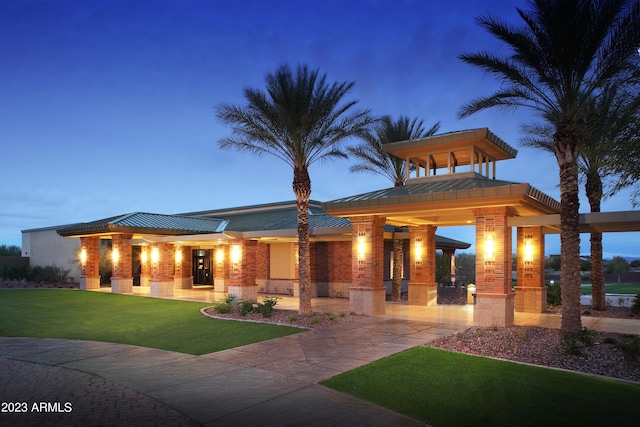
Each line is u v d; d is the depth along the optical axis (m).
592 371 9.16
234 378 8.95
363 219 17.91
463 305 21.19
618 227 16.38
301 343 12.27
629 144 8.78
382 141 23.81
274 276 29.08
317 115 17.11
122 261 28.17
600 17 11.00
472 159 17.77
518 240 19.31
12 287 32.59
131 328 15.59
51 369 9.94
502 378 8.58
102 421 6.64
